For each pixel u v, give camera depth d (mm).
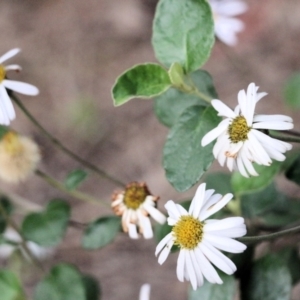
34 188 861
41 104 961
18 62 1018
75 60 1010
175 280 773
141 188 399
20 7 1087
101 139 911
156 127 906
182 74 375
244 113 338
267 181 405
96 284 488
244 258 392
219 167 762
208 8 371
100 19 1044
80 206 838
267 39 941
